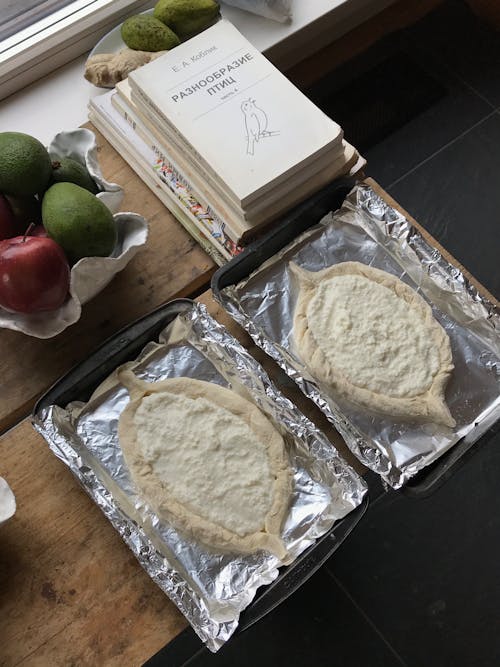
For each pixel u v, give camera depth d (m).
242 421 0.75
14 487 0.74
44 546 0.72
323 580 1.13
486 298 0.81
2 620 0.69
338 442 0.77
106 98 0.94
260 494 0.71
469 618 1.10
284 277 0.82
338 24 1.45
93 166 0.79
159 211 0.90
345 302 0.81
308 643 1.09
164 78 0.84
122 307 0.84
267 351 0.77
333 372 0.77
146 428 0.74
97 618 0.69
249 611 0.65
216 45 0.86
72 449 0.71
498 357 0.79
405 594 1.12
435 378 0.77
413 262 0.83
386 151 1.44
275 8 1.15
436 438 0.74
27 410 0.81
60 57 1.14
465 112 1.48
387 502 1.17
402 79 1.50
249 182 0.78
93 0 1.13
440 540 1.15
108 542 0.72
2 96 1.13
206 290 0.90
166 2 1.03
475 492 1.18
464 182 1.42
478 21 1.55
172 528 0.70
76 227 0.69
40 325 0.72
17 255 0.66
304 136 0.81
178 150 0.85
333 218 0.85
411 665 1.08
